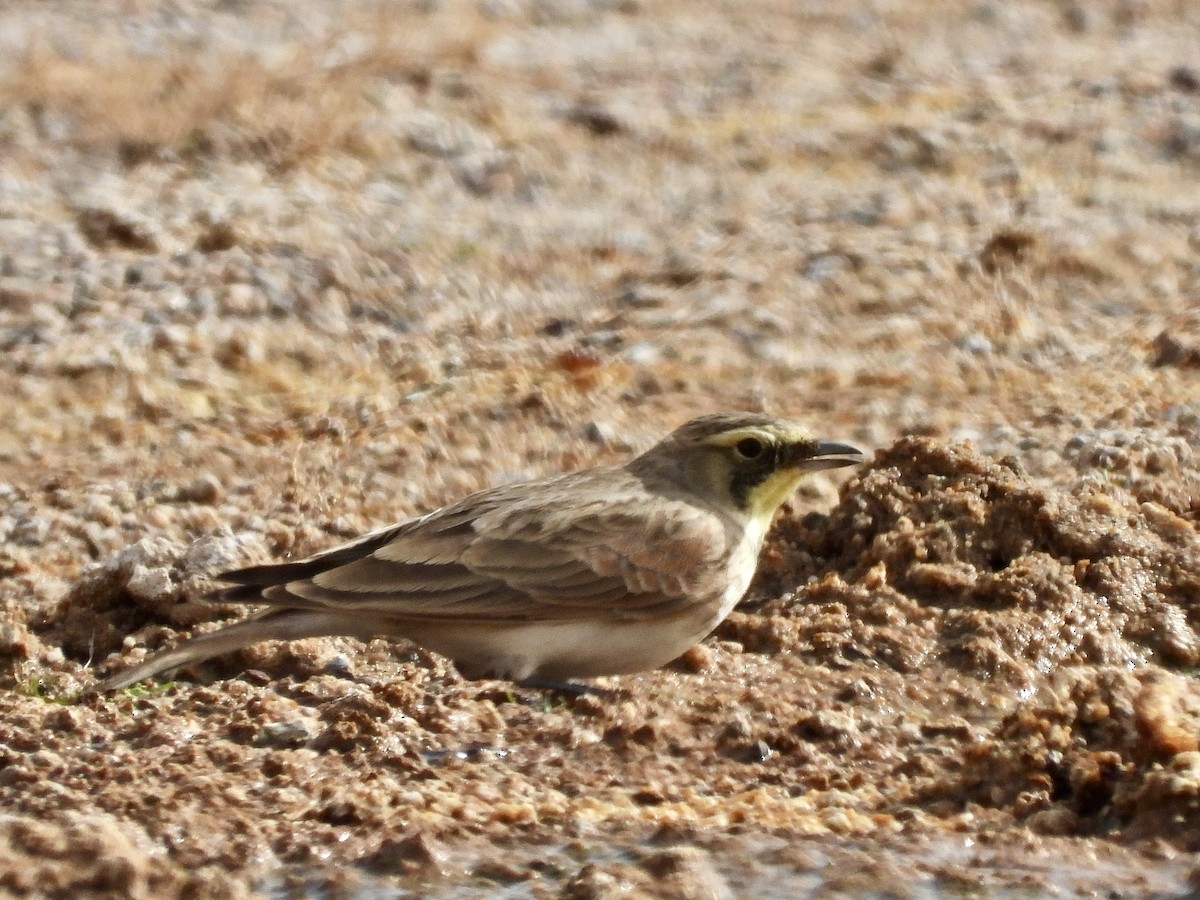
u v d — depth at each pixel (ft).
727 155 70.69
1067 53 86.48
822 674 37.01
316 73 73.15
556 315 57.62
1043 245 60.39
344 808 30.14
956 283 58.23
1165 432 47.55
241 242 59.00
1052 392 51.55
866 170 69.41
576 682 36.47
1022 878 28.30
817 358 53.83
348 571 34.99
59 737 33.32
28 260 57.62
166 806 30.14
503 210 65.21
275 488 47.01
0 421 50.14
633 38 86.84
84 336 53.88
